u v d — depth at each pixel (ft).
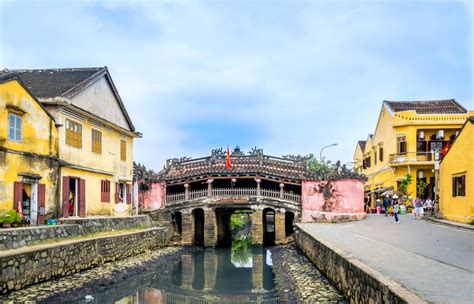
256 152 125.80
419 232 72.08
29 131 67.10
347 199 113.60
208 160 126.21
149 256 91.76
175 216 122.83
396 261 41.27
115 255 78.64
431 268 36.96
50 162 72.18
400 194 128.88
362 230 81.66
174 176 123.13
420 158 133.28
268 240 134.41
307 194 116.47
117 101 102.68
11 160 62.39
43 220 68.95
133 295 59.06
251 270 84.69
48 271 55.21
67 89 81.15
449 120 132.05
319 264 64.80
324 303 45.06
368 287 33.94
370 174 168.35
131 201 111.96
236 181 128.16
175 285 69.00
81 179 83.41
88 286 57.62
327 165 192.95
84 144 85.25
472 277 32.60
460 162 83.92
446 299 25.45
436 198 98.37
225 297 61.62
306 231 83.25
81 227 72.43
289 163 124.06
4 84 61.16
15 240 53.42
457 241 58.39
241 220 223.92
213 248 116.67
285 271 74.08
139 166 125.39
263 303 56.95
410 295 25.71
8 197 61.46
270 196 117.91
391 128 140.56
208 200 118.11
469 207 80.12
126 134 108.78
